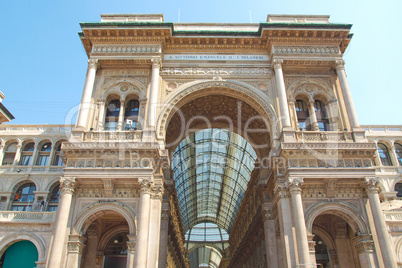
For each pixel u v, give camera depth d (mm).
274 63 31469
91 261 28859
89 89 30109
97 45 32219
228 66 32344
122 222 31422
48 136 38719
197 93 31531
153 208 25906
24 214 28641
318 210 26172
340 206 26344
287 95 30984
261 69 32312
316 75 32250
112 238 32156
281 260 30906
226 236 88750
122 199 26266
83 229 26047
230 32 32750
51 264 23188
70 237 24766
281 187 26766
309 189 27109
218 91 31812
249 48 33156
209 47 33031
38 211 31250
